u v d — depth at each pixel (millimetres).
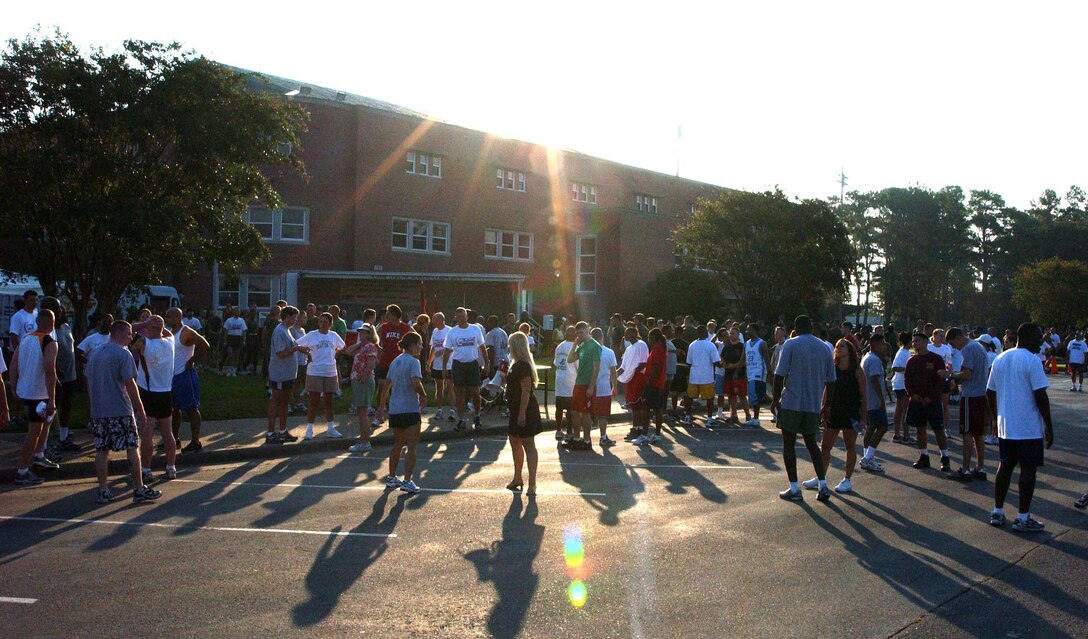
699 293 40188
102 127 18422
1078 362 30094
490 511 8344
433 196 38781
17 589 5734
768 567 6402
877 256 80562
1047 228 85188
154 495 8883
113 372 8758
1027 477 7816
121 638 4809
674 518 8070
